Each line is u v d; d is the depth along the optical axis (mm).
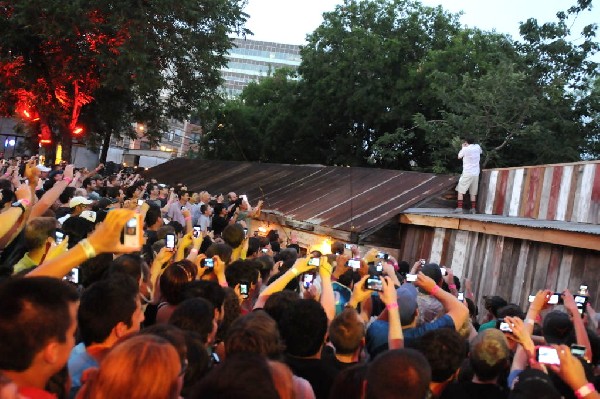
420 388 2969
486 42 34656
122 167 38219
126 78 30141
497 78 25609
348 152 38906
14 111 35781
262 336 3619
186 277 5086
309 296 6133
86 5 29422
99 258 5336
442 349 3992
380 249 16375
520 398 3551
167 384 2402
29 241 5352
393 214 16109
